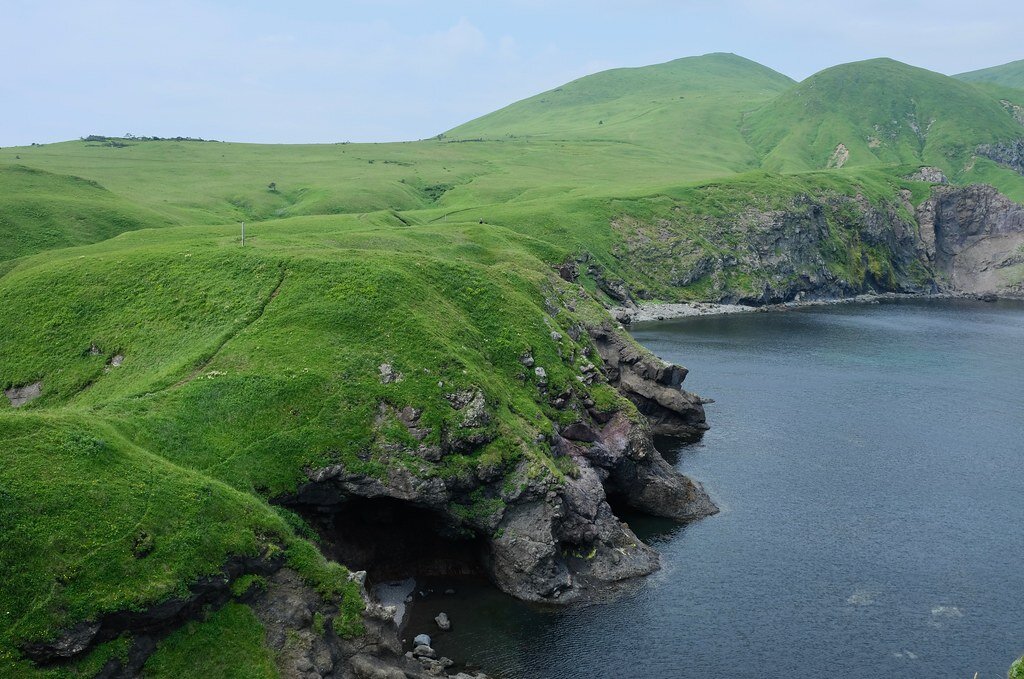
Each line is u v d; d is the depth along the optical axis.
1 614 37.62
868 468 87.06
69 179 189.88
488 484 63.16
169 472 49.03
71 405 68.62
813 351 152.62
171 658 40.78
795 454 91.88
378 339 70.94
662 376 102.31
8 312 82.12
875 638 53.59
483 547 63.31
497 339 81.88
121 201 185.75
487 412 66.00
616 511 76.94
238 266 84.44
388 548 63.03
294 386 64.00
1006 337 171.12
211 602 43.84
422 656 50.19
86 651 38.56
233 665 42.00
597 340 106.06
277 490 57.12
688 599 59.00
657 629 54.69
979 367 139.25
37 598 38.72
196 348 71.31
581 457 74.56
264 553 47.22
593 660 50.81
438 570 63.19
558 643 52.78
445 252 120.75
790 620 55.88
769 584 61.25
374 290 77.06
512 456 64.50
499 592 60.25
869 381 127.50
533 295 96.50
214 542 45.44
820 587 60.66
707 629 54.72
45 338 78.38
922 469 86.75
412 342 71.06
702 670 49.78
